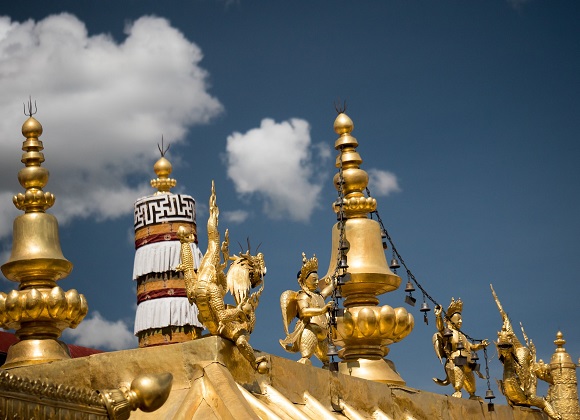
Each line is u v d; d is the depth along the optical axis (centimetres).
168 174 2044
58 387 796
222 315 1198
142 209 1920
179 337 1870
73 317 1445
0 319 1415
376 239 1781
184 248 1235
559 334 2406
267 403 1229
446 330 1939
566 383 2369
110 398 808
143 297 1886
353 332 1675
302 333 1523
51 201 1528
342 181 1783
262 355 1257
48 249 1483
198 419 1098
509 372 2025
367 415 1484
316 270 1550
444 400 1722
